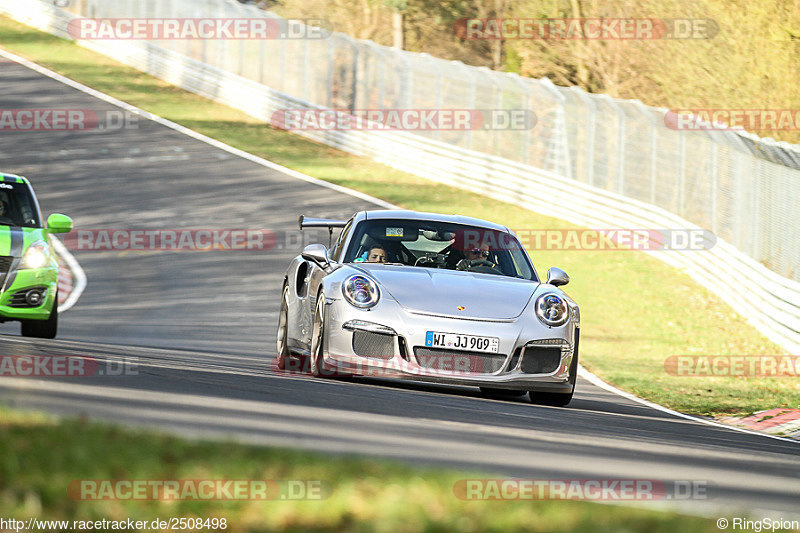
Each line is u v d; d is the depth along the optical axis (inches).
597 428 1005.8
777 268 2775.6
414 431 808.9
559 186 3710.6
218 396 925.2
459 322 1171.9
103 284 2549.2
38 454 512.4
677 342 2458.2
